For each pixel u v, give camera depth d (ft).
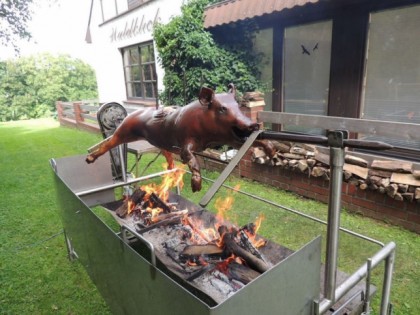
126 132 6.27
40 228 11.05
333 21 13.44
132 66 27.96
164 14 21.63
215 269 5.88
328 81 14.46
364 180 10.11
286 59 15.81
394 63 12.29
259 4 14.20
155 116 5.58
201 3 16.76
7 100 64.44
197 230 7.55
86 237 6.21
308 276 4.13
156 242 7.09
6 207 13.00
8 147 26.40
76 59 69.51
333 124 10.91
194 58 16.11
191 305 3.33
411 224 9.47
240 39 16.90
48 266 8.81
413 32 11.57
